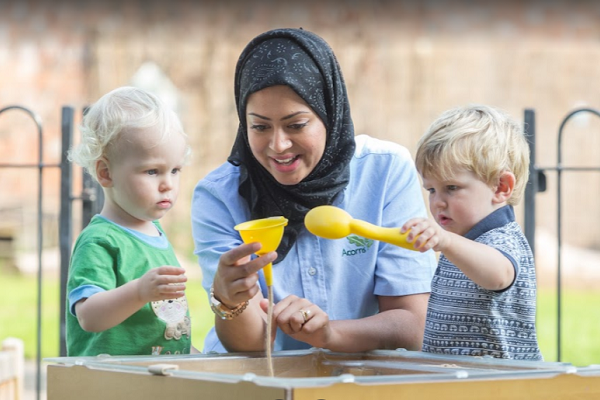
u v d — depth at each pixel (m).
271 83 2.81
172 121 3.02
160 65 12.50
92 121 3.00
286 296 3.01
